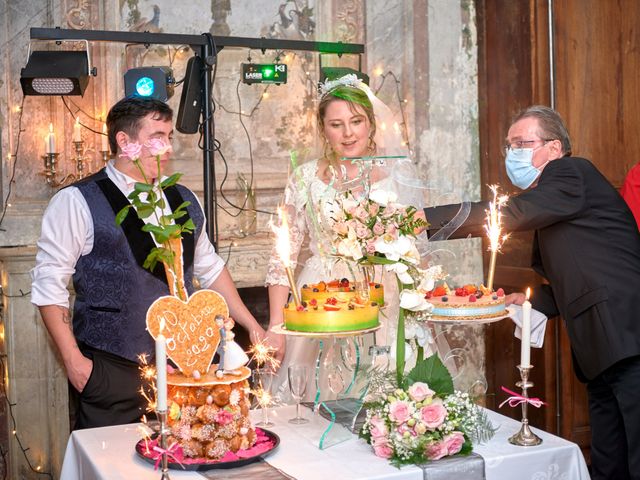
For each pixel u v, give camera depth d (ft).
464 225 9.08
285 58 15.11
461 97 15.84
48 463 13.58
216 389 6.79
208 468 6.61
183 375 6.98
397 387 7.25
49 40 13.08
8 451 13.39
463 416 7.00
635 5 14.92
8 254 13.16
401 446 6.76
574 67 14.60
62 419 13.58
